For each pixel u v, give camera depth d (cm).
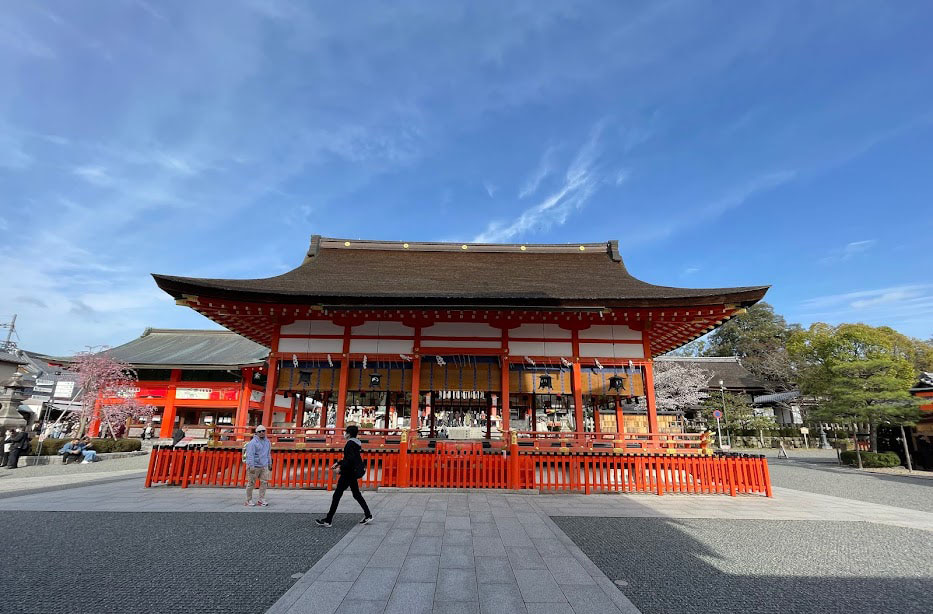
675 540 793
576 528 868
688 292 1427
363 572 597
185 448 1307
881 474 2042
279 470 1276
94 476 1630
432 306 1353
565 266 1950
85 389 3127
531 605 499
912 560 697
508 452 1307
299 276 1711
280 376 1475
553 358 1464
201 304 1380
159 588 544
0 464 1970
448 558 659
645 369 1449
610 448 1348
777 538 819
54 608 485
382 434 1475
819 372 2761
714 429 4244
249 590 540
